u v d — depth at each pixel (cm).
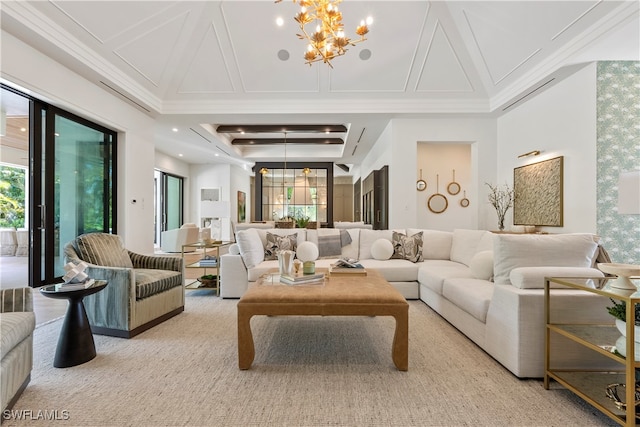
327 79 500
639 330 138
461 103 534
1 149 725
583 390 161
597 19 316
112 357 219
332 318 305
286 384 184
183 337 257
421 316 312
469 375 195
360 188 1099
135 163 516
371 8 412
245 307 205
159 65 456
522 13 359
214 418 152
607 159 362
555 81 415
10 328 156
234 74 493
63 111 389
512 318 195
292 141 834
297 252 397
